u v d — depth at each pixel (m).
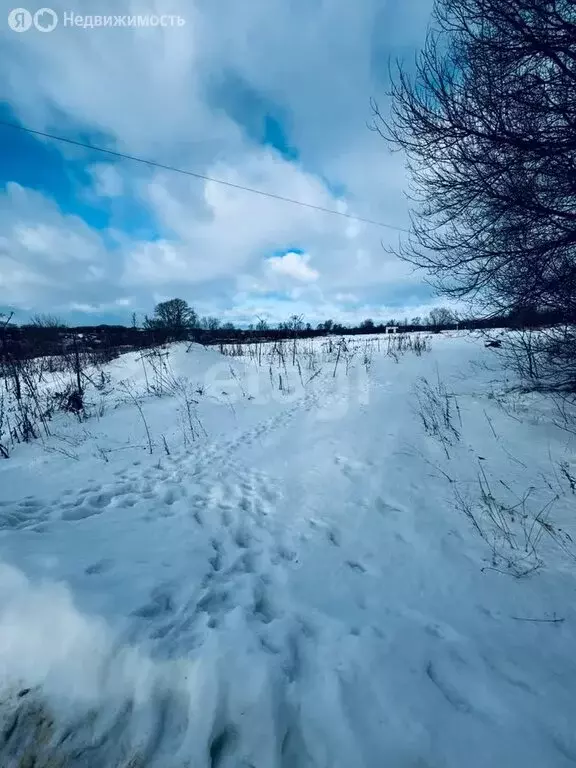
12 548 3.10
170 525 4.20
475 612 3.10
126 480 5.34
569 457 5.25
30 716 2.13
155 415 8.87
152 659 2.30
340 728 2.13
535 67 4.50
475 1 4.42
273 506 4.85
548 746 2.10
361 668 2.50
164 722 2.13
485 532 4.09
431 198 5.76
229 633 2.56
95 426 7.97
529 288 5.18
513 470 5.22
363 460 5.99
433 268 6.00
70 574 2.83
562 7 4.24
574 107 4.34
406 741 2.09
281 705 2.18
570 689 2.43
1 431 7.04
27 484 5.07
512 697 2.38
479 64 4.68
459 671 2.56
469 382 9.73
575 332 6.05
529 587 3.31
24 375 9.58
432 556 3.79
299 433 7.70
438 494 4.89
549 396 7.25
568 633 2.85
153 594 2.90
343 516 4.57
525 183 4.68
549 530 3.94
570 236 4.61
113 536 3.78
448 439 6.38
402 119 5.44
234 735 2.08
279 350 17.78
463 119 4.79
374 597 3.29
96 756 2.00
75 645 2.34
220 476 5.65
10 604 2.51
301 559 3.81
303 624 2.92
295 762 2.03
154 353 13.75
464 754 2.05
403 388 10.37
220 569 3.55
